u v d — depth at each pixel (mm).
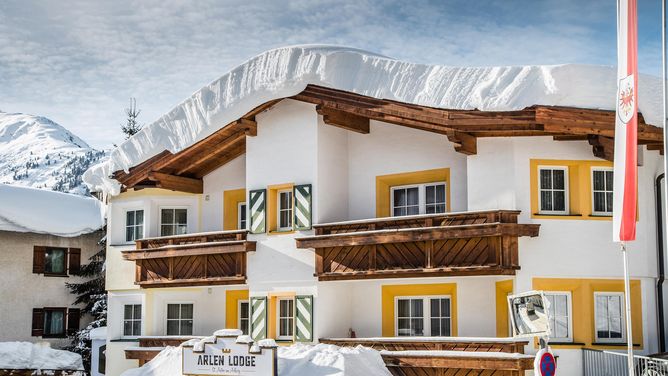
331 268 20719
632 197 15109
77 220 34531
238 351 18281
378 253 20125
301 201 21469
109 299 25422
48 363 28250
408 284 21219
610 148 18594
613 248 19016
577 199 19094
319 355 18438
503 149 19125
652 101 17906
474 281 20219
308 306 21094
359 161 22094
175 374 19500
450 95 18547
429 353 18875
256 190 22281
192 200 25000
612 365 17781
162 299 24766
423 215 19438
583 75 17828
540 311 13312
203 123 22453
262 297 21922
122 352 25000
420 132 21203
